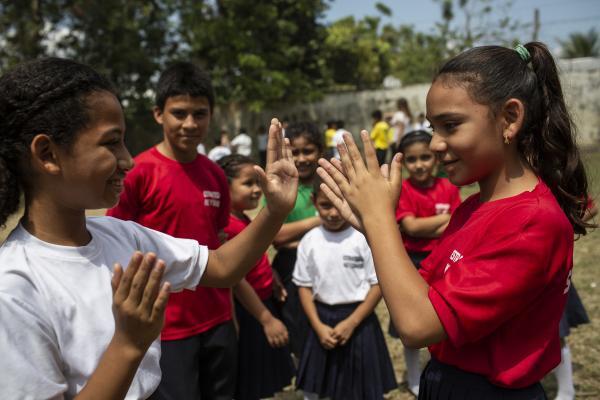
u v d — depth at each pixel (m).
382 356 2.96
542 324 1.43
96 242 1.32
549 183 1.54
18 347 1.09
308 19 19.05
